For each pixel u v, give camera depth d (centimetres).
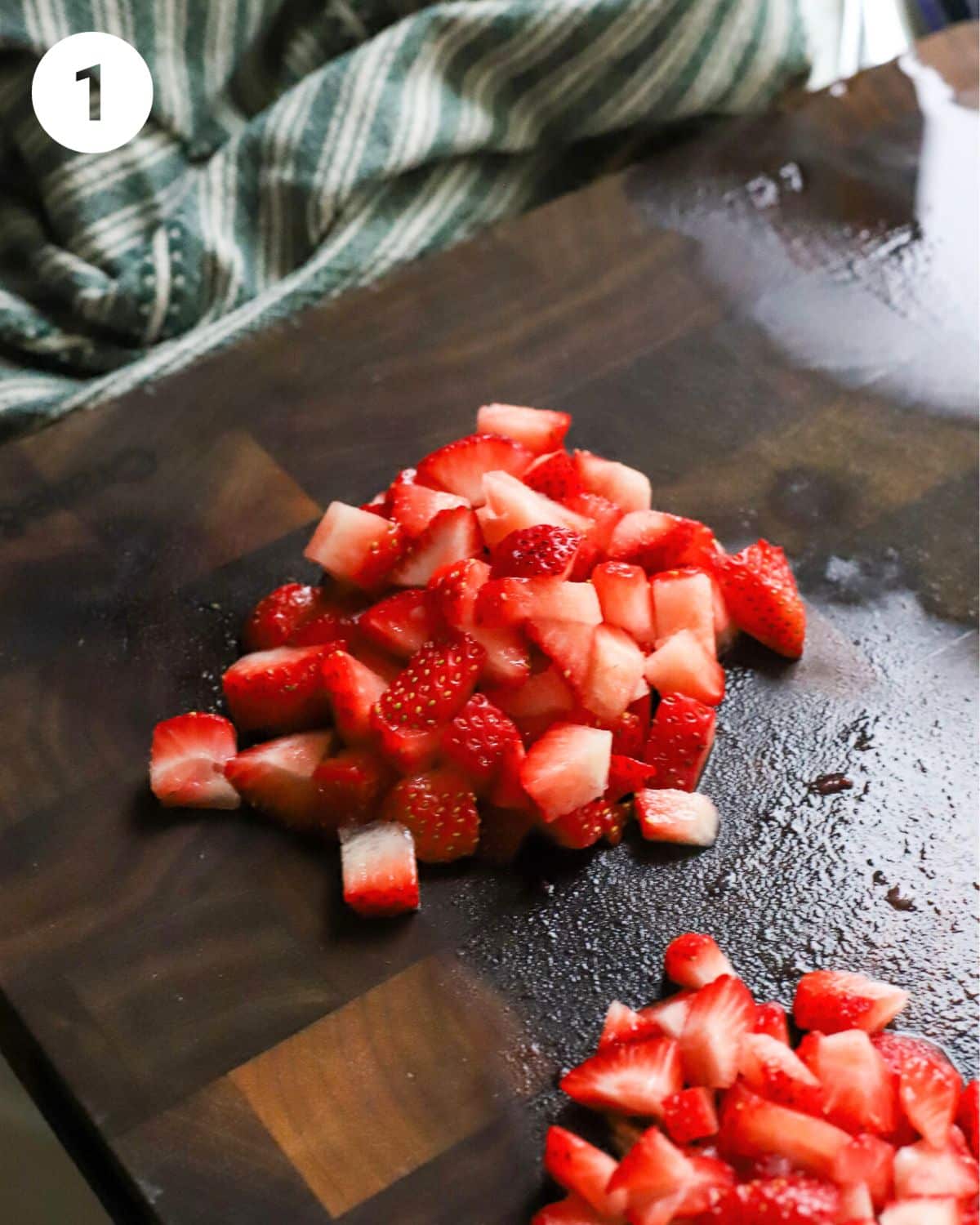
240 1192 43
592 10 60
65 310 60
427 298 57
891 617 51
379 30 63
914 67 62
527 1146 43
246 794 48
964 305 57
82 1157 45
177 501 53
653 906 46
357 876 46
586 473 51
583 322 57
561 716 48
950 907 46
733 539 52
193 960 46
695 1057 43
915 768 48
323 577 52
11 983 46
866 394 55
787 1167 42
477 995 45
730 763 48
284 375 56
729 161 60
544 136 63
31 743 49
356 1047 45
